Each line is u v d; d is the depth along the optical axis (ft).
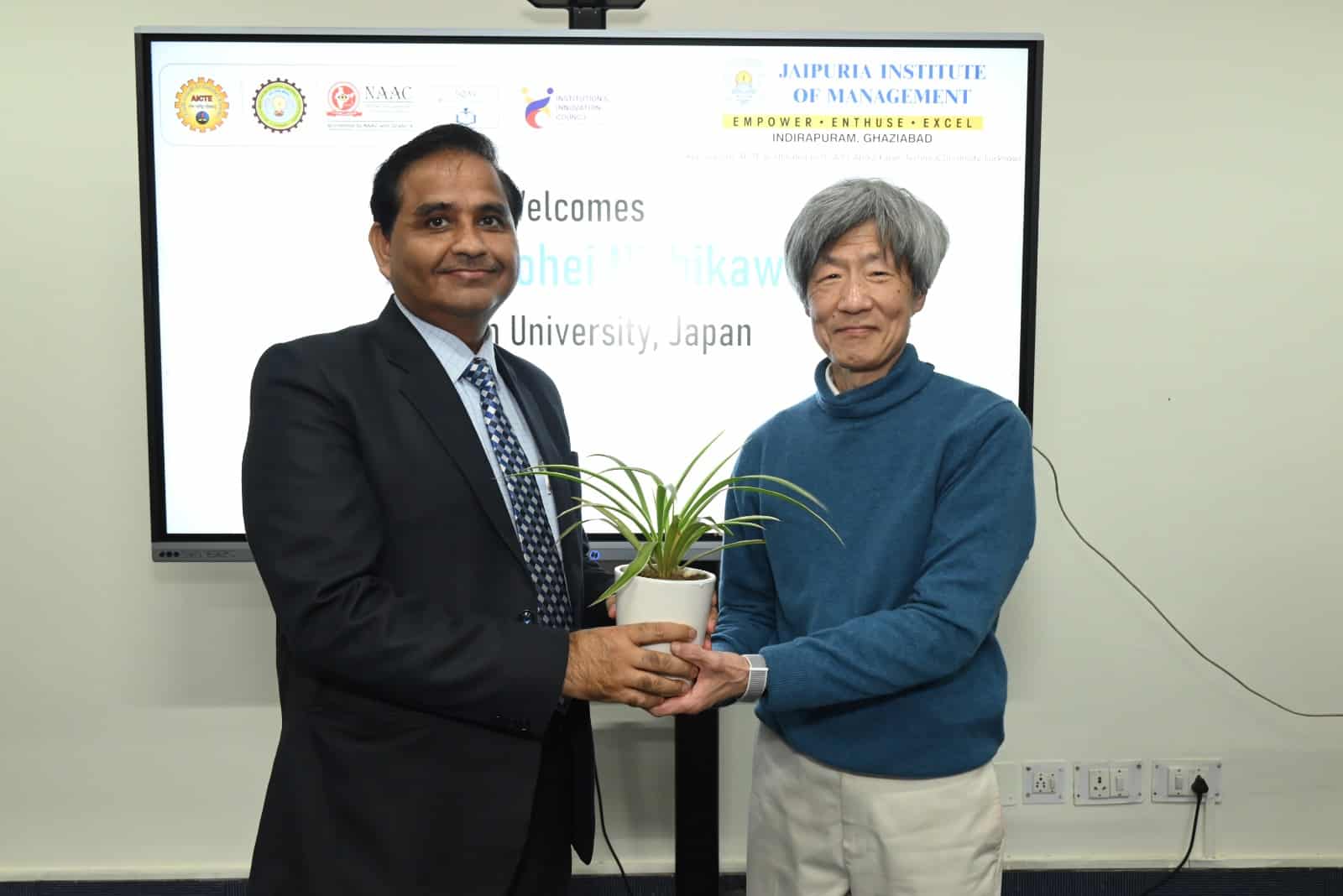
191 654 7.65
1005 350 7.11
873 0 7.57
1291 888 7.91
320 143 6.86
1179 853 7.96
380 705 3.66
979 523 4.06
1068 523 7.86
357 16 7.43
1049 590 7.91
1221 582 7.91
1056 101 7.63
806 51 6.95
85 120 7.35
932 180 7.02
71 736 7.64
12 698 7.60
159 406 6.88
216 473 6.98
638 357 7.16
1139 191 7.69
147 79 6.71
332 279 6.94
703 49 6.94
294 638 3.55
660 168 7.02
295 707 3.78
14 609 7.55
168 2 7.34
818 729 4.26
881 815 4.16
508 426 4.15
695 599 3.90
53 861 7.69
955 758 4.16
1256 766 7.97
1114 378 7.80
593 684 3.62
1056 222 7.70
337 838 3.62
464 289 3.86
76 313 7.45
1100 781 7.93
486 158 4.01
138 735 7.67
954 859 4.14
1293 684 7.93
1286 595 7.93
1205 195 7.70
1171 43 7.61
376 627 3.47
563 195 7.02
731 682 3.91
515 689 3.50
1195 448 7.84
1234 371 7.81
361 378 3.75
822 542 4.31
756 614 4.80
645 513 4.07
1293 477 7.87
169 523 7.00
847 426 4.36
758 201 7.06
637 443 7.21
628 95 6.95
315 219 6.91
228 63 6.79
